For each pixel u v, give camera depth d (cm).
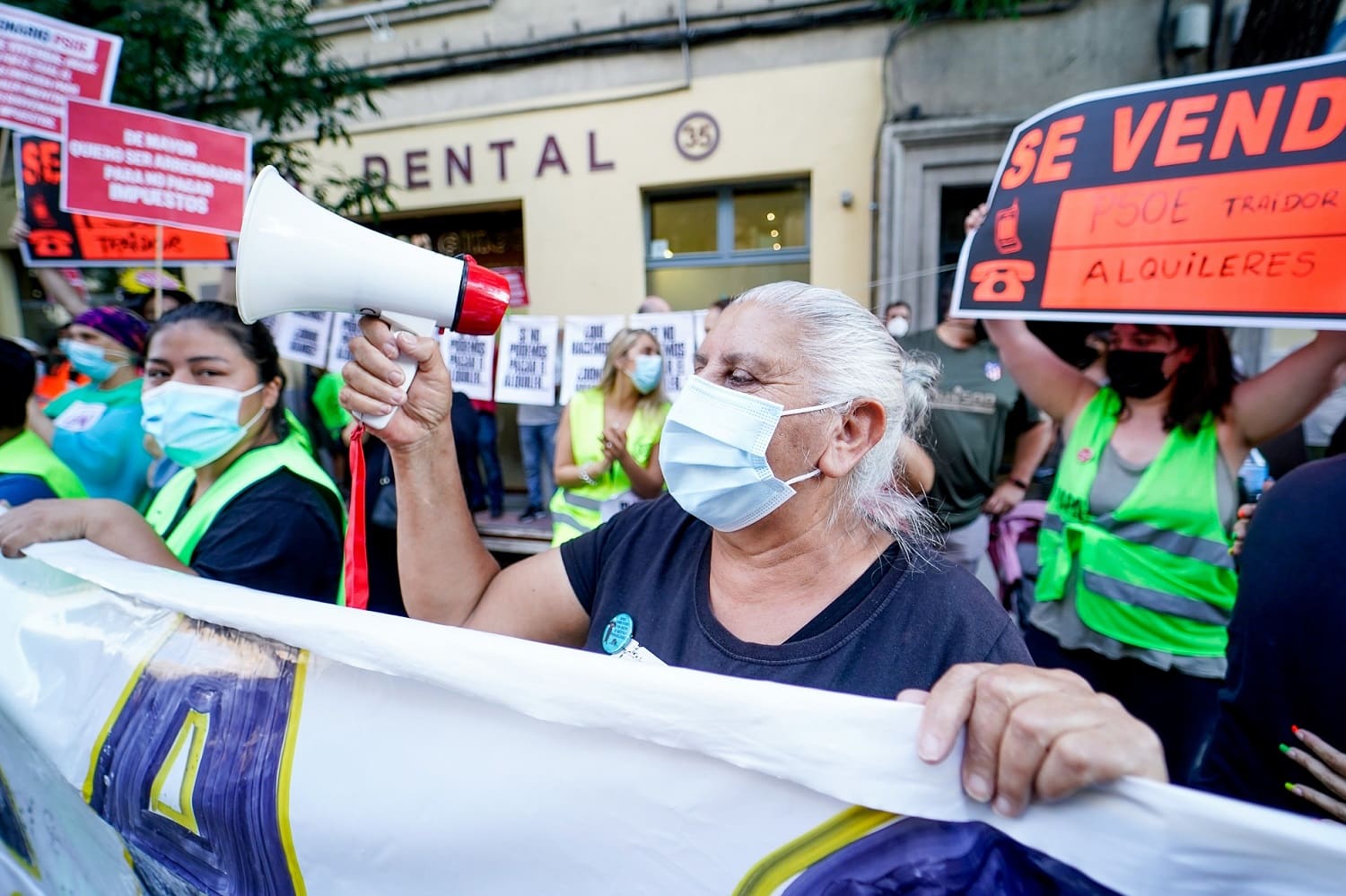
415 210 577
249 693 100
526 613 122
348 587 110
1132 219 163
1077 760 60
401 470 114
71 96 326
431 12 536
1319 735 107
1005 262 184
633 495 306
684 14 489
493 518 519
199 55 420
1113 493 201
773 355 98
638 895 81
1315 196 142
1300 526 110
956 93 452
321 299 97
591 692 79
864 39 468
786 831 75
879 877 71
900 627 91
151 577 111
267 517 150
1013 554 339
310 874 95
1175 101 158
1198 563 191
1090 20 429
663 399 313
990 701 65
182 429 155
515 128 540
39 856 136
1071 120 172
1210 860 58
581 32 513
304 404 496
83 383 484
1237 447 191
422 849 89
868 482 101
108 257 372
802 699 72
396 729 90
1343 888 55
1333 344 174
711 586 106
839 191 488
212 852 102
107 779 111
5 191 634
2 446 212
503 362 430
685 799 78
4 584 129
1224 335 188
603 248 539
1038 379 228
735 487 98
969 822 67
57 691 119
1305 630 108
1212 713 193
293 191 98
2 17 309
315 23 555
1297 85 144
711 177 509
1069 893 63
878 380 99
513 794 85
